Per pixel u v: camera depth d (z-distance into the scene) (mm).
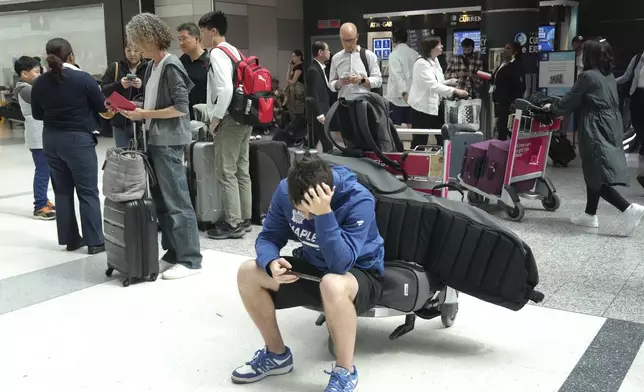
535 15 9875
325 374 2842
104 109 4703
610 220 5594
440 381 2734
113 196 3994
